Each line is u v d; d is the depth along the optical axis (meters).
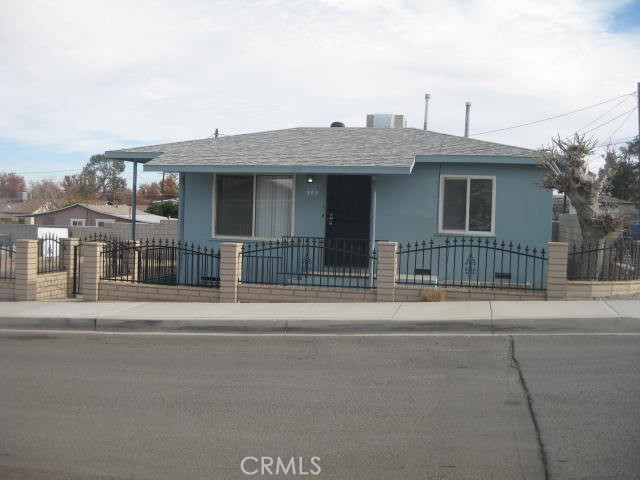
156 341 9.88
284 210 15.53
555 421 5.99
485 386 7.09
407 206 14.91
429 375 7.58
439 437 5.73
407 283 12.38
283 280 14.82
